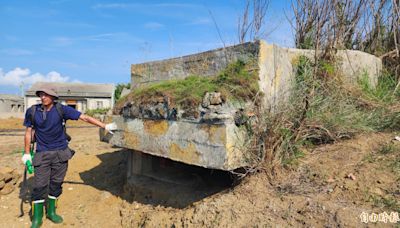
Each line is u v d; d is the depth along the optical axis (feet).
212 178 13.91
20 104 132.67
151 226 11.96
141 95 13.74
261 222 9.11
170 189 13.80
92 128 55.06
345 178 10.14
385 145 11.47
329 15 14.76
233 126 10.22
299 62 13.58
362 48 18.58
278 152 11.10
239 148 10.34
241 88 11.12
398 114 12.84
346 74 14.69
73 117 14.07
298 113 11.67
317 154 11.68
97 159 21.91
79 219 14.62
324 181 10.23
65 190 17.48
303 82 12.65
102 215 14.90
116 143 14.84
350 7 16.96
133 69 18.35
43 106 13.52
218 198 10.87
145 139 13.12
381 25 18.66
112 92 101.91
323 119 11.90
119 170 19.48
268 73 11.80
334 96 12.82
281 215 9.17
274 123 10.97
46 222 14.28
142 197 14.66
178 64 15.31
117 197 16.22
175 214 11.65
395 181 9.57
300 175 10.73
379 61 17.38
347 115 12.35
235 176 11.75
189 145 11.11
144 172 16.31
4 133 48.70
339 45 14.93
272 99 11.85
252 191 10.44
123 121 14.43
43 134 13.47
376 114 13.01
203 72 13.97
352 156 11.18
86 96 98.17
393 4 17.85
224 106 10.37
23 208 15.75
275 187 10.42
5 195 17.15
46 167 13.65
